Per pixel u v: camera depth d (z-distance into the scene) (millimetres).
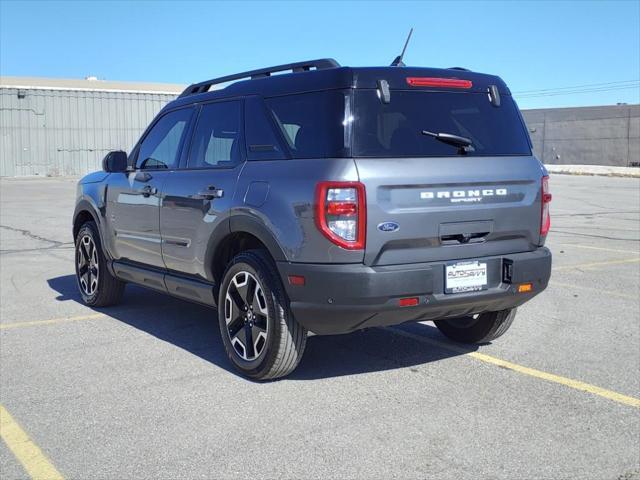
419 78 4473
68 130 39031
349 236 4035
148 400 4367
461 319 5641
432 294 4227
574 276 8711
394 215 4102
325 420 4031
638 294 7598
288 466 3453
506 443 3721
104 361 5188
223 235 4805
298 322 4379
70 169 39281
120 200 6254
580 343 5676
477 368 5012
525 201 4641
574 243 11969
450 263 4297
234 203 4668
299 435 3820
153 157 6027
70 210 18922
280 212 4293
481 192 4422
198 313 6762
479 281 4422
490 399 4375
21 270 9305
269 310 4434
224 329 4918
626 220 16172
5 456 3600
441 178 4266
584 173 42000
